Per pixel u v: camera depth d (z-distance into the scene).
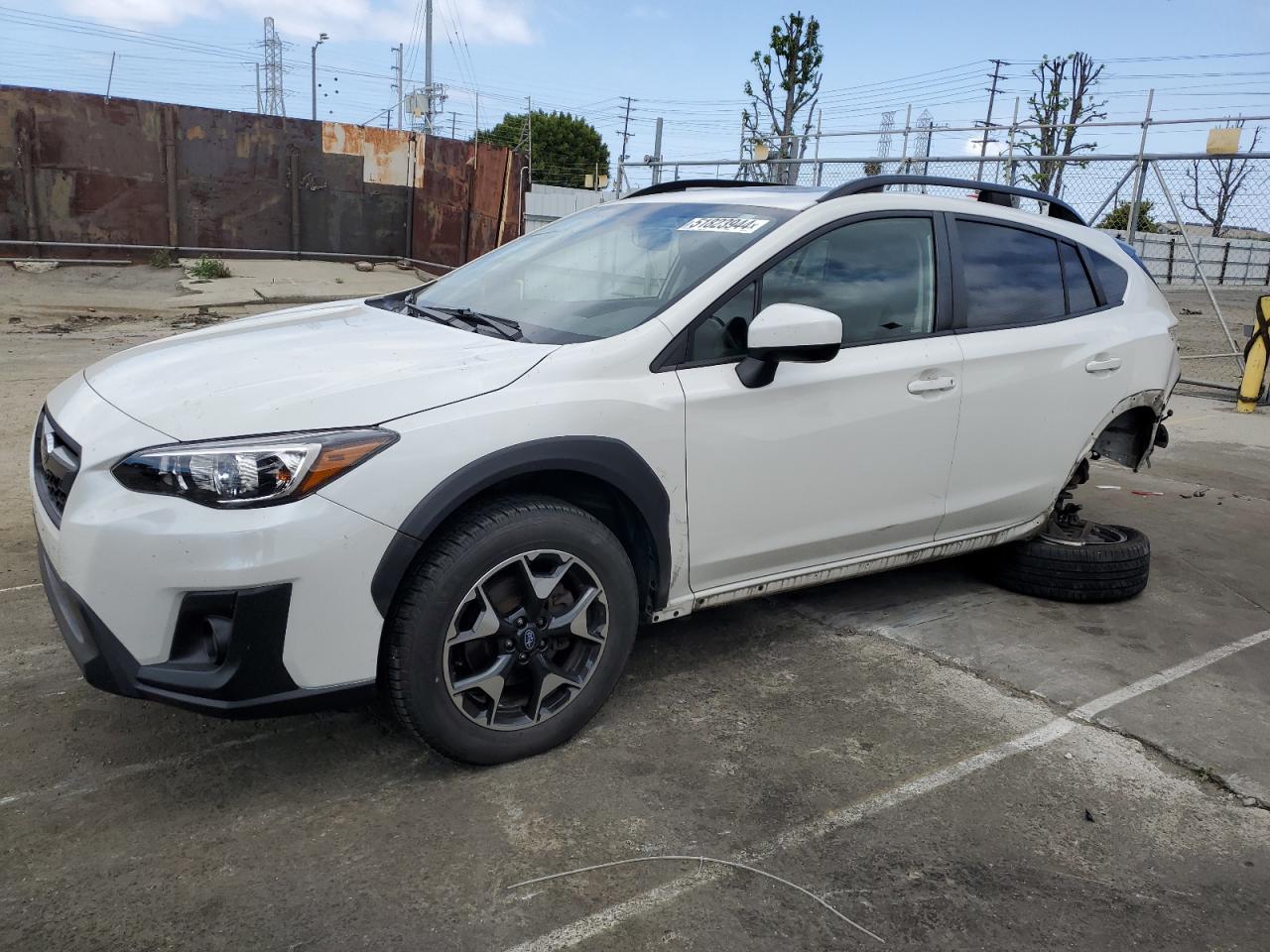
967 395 3.70
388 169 18.91
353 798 2.67
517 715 2.86
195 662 2.41
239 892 2.29
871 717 3.26
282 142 17.80
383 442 2.47
